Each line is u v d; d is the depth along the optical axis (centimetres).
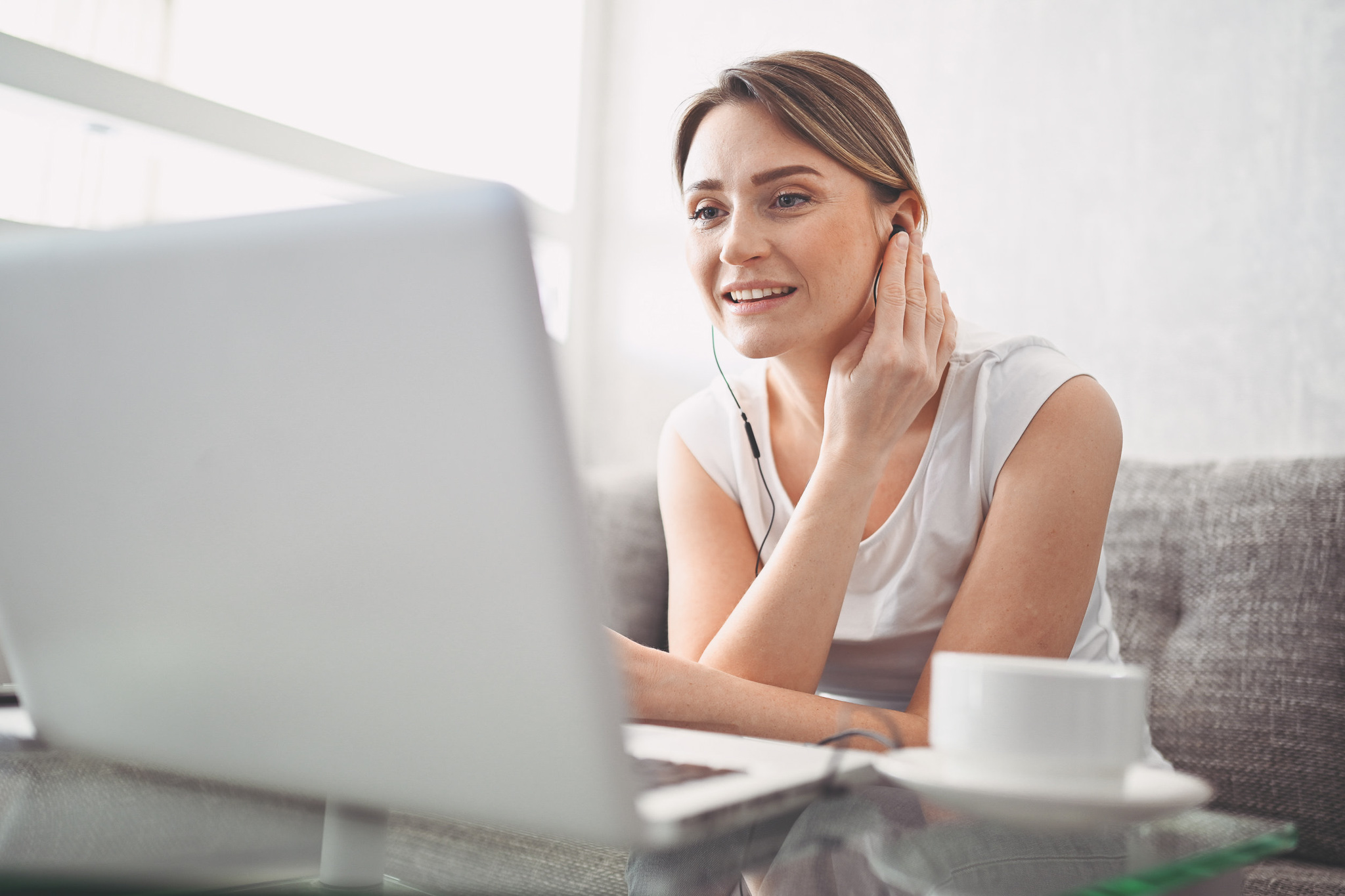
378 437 40
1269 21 234
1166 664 131
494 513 39
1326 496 128
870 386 101
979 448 108
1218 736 123
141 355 45
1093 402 106
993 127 272
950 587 111
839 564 96
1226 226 237
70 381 48
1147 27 251
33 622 53
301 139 257
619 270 348
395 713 42
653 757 53
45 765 57
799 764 51
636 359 341
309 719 45
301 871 44
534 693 39
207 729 48
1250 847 45
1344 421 220
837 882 41
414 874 43
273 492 43
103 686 51
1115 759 45
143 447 46
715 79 112
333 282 40
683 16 340
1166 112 247
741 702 78
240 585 45
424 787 42
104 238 45
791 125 106
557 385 37
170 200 303
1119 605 139
